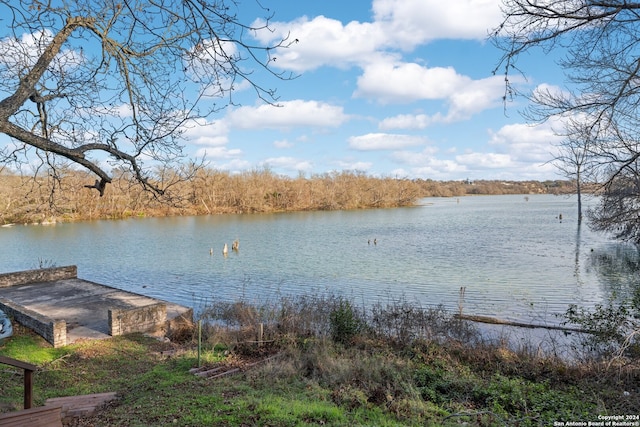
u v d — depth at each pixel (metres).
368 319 15.34
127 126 6.43
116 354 12.68
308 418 6.98
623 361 10.22
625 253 33.91
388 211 94.31
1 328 13.49
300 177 104.75
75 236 50.47
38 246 42.53
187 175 7.27
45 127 6.73
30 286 21.17
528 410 8.06
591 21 5.49
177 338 14.81
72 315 16.52
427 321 14.17
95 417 7.69
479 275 26.06
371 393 8.79
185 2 4.51
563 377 10.46
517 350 12.42
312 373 10.38
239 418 6.93
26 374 5.11
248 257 34.94
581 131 8.65
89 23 5.76
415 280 24.86
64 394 9.43
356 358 11.02
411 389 8.91
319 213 89.31
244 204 89.88
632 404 8.37
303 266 30.31
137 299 18.70
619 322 11.92
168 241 46.12
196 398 8.28
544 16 5.21
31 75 5.47
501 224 60.88
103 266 31.77
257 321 15.25
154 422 6.97
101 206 58.25
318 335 13.73
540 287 22.73
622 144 9.10
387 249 38.03
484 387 9.44
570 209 95.38
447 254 34.59
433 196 186.25
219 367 11.30
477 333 13.88
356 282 24.56
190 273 28.67
